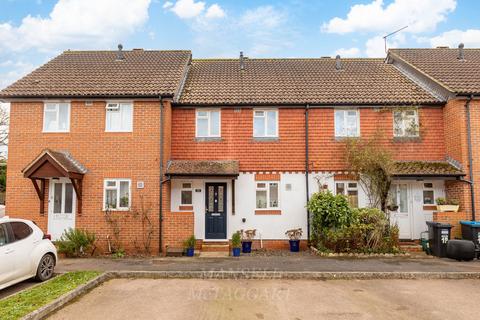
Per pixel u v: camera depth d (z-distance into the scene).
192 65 18.95
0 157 29.62
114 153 13.66
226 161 14.61
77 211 13.34
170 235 13.12
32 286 8.25
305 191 14.60
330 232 12.84
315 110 14.96
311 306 7.12
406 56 18.23
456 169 13.82
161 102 13.79
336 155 14.72
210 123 14.99
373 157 13.77
